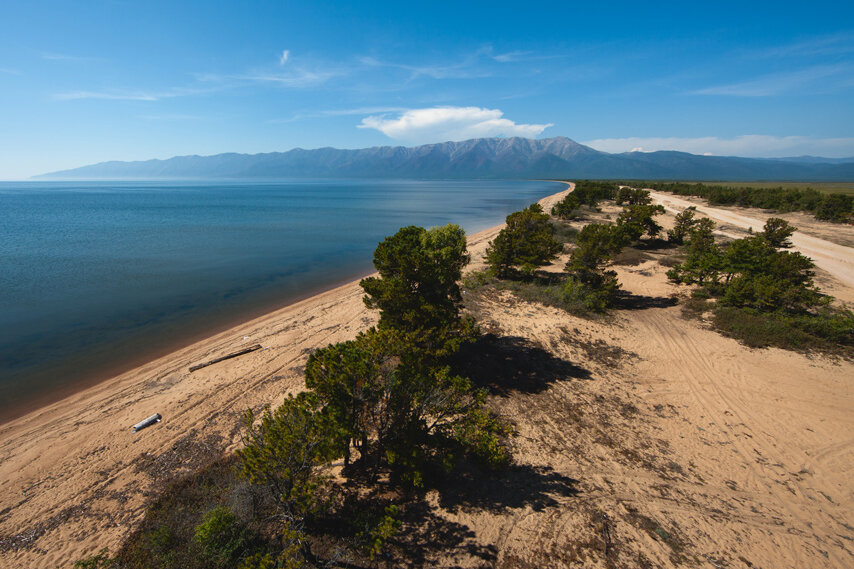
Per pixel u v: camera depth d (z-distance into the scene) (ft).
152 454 38.11
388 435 32.76
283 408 27.99
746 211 232.32
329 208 349.82
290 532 23.48
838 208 190.90
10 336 70.03
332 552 26.71
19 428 43.62
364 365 29.84
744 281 79.87
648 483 36.32
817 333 67.51
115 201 431.02
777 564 28.81
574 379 53.98
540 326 69.36
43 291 96.32
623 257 121.19
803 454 41.34
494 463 34.09
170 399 48.06
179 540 27.35
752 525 32.22
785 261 81.56
